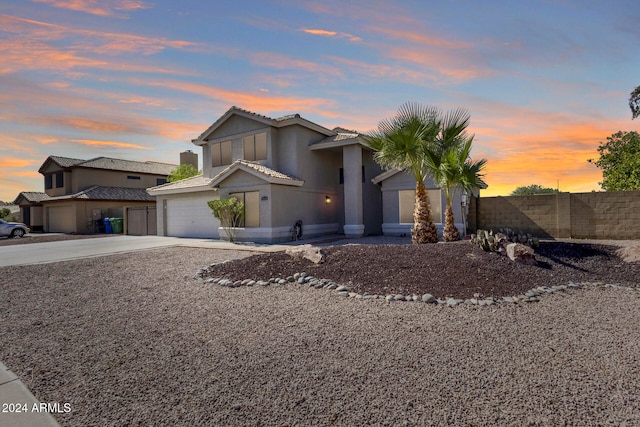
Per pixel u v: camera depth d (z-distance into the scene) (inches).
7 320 203.3
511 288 241.6
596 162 732.0
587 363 130.0
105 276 333.1
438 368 127.4
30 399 113.3
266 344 156.4
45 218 1215.6
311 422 96.0
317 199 706.2
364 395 109.7
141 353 150.3
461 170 384.8
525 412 98.3
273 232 584.1
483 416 96.8
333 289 256.8
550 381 116.4
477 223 566.9
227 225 627.8
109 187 1183.6
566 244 358.0
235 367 133.3
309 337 163.6
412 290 239.3
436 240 408.8
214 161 756.6
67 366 138.9
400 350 144.9
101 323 194.7
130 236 838.5
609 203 485.1
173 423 97.6
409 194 661.3
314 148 675.4
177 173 1227.9
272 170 637.3
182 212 776.3
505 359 134.3
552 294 235.8
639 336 158.2
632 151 667.4
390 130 396.8
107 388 119.9
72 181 1136.8
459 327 172.6
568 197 506.6
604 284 260.8
